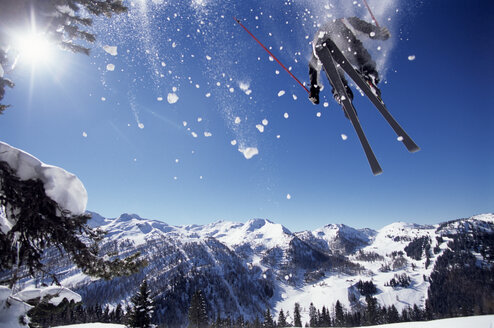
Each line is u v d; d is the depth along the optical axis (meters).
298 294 157.88
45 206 2.14
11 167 2.14
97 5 3.18
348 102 3.90
